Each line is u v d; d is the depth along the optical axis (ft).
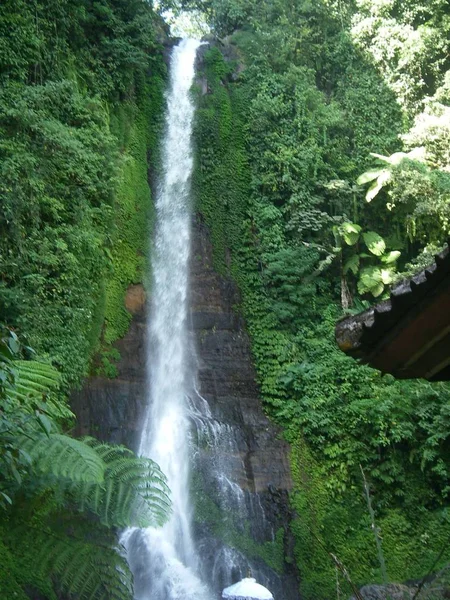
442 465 52.39
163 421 53.47
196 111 69.62
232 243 65.26
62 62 55.21
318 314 63.21
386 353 14.70
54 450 22.03
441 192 63.77
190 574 45.50
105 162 53.52
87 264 49.88
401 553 50.75
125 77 63.21
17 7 51.96
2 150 45.80
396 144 71.72
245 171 68.03
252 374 59.47
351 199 67.51
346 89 74.38
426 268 12.95
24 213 45.39
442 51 74.64
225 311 62.23
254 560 48.57
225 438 54.85
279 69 73.77
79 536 22.07
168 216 64.23
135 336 55.93
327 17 78.18
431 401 54.75
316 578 48.98
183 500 49.57
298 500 52.65
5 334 18.99
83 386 49.21
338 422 55.67
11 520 20.98
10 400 21.84
